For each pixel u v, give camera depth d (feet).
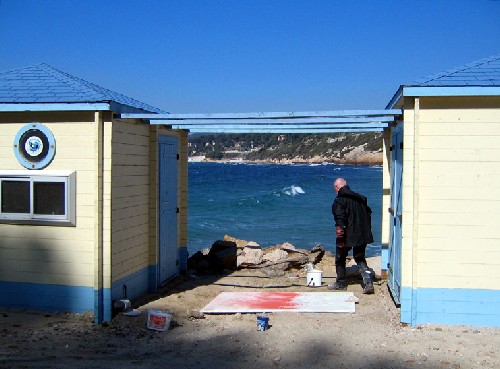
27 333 22.15
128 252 26.61
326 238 79.20
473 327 22.44
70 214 24.30
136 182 27.43
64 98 24.44
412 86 21.93
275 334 22.06
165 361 19.06
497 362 18.86
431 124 22.43
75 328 23.03
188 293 29.58
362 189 187.01
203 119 26.30
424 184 22.57
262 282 32.58
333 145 621.31
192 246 71.10
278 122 25.76
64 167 24.53
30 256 25.17
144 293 28.86
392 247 28.68
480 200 22.36
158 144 29.84
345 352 19.93
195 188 204.03
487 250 22.43
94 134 24.03
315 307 25.86
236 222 99.60
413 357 19.36
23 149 24.81
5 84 27.02
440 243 22.61
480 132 22.26
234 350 20.22
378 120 25.82
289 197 153.89
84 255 24.59
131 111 26.40
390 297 27.99
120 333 22.41
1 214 25.00
